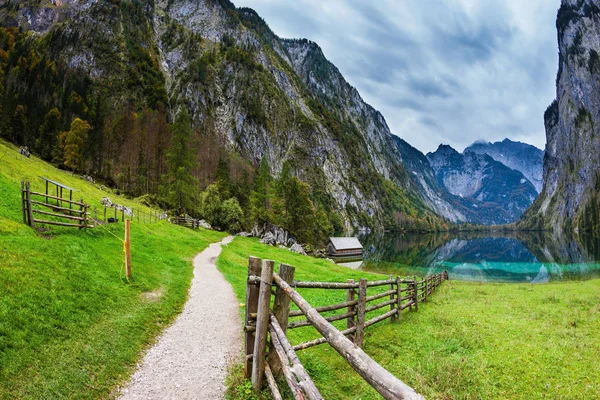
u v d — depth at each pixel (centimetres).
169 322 1259
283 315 685
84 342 902
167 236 3469
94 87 17362
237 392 700
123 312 1189
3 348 757
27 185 1709
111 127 13775
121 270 1631
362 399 724
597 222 18562
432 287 2555
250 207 10138
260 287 667
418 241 16588
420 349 1075
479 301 2097
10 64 15338
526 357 1018
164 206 7462
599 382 845
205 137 18038
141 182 9219
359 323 1037
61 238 1728
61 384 708
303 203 10119
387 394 247
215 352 984
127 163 10562
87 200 3616
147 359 926
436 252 10831
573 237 16588
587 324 1426
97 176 9381
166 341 1071
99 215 3139
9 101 11244
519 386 834
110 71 18662
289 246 8894
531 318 1538
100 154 10469
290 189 10094
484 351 1072
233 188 10262
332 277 3312
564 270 6106
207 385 775
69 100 14462
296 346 759
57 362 780
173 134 6712
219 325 1252
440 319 1458
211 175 13400
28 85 14750
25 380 694
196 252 3256
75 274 1308
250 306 732
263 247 5891
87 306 1112
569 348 1098
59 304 1038
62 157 9381
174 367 875
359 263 7444
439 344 1118
